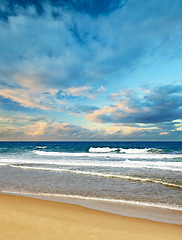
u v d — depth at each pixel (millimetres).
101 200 6816
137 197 7230
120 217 5098
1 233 3383
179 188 8625
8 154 28844
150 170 13484
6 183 9492
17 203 5875
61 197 7129
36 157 23891
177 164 16359
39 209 5324
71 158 22609
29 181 9984
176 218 5184
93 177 11086
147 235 3857
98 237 3553
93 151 36812
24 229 3654
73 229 3867
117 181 10031
